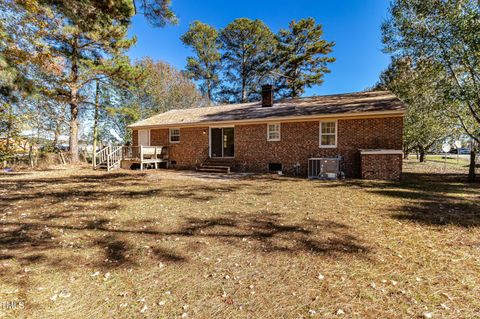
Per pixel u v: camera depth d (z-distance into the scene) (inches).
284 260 119.4
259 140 514.3
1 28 274.2
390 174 385.7
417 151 975.6
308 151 466.6
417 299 88.9
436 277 102.8
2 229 164.4
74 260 121.2
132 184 356.2
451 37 348.5
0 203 237.3
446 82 382.0
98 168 589.3
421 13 360.5
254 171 519.5
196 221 181.0
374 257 121.0
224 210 210.5
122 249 133.7
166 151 636.7
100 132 859.4
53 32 482.0
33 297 92.0
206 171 535.2
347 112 413.4
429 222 171.3
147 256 125.5
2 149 634.8
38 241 144.6
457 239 141.3
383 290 94.3
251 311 83.9
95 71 592.1
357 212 198.8
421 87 462.3
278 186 334.6
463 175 445.1
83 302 89.5
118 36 547.5
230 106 678.5
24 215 197.5
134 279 104.7
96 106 697.6
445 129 557.0
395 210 203.3
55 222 179.8
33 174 479.8
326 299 89.6
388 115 404.5
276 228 163.9
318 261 117.8
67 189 315.9
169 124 613.3
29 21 343.9
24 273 108.7
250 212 203.5
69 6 274.1
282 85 1146.0
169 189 314.3
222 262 118.4
